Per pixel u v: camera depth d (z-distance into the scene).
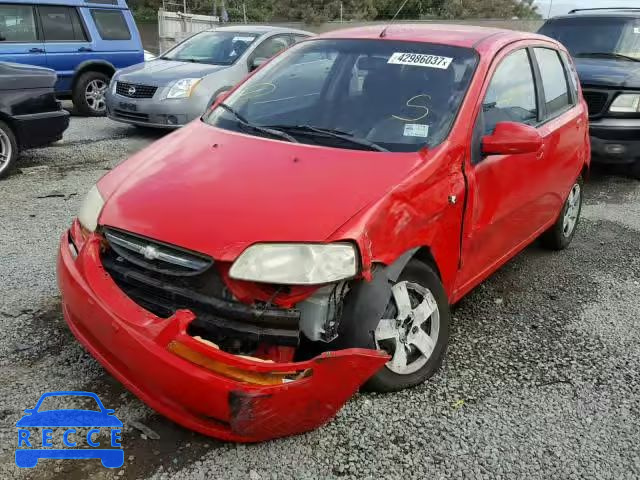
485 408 3.11
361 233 2.60
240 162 3.06
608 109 7.33
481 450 2.81
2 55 9.40
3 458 2.55
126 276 2.70
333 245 2.53
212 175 2.95
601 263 5.26
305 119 3.56
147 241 2.65
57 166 7.35
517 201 3.97
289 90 3.84
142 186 2.95
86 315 2.68
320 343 2.69
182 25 24.62
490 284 4.70
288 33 10.21
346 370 2.51
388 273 2.77
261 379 2.40
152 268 2.62
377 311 2.68
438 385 3.28
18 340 3.40
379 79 3.67
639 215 6.61
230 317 2.47
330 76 3.81
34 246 4.80
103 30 10.80
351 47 3.97
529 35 4.52
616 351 3.79
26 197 6.08
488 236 3.69
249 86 4.04
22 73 6.74
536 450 2.84
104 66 10.87
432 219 3.03
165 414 2.54
